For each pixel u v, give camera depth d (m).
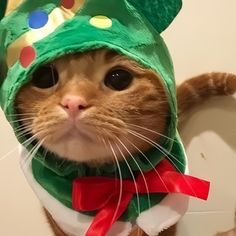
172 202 0.19
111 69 0.17
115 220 0.19
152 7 0.18
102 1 0.17
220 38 0.26
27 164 0.20
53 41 0.16
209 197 0.25
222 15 0.26
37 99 0.17
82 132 0.16
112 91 0.17
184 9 0.26
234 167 0.26
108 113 0.16
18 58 0.17
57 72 0.17
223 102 0.26
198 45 0.26
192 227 0.25
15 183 0.26
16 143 0.26
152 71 0.17
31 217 0.26
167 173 0.19
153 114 0.17
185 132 0.26
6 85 0.18
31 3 0.18
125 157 0.18
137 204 0.19
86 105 0.16
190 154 0.26
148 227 0.19
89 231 0.18
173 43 0.26
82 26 0.16
